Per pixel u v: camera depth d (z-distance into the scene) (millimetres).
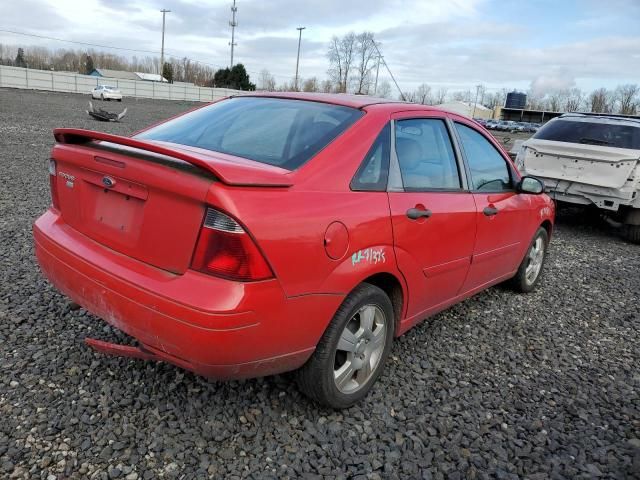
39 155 11555
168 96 67875
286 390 3090
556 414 3168
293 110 3209
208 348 2244
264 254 2279
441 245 3400
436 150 3559
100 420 2691
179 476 2381
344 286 2656
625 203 7555
